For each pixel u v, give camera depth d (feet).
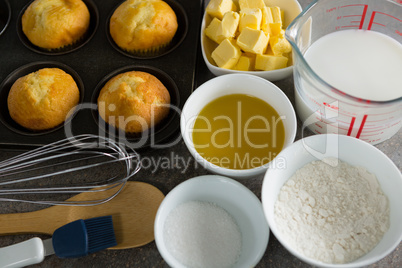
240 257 1.32
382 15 1.45
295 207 1.34
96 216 1.44
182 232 1.36
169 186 1.50
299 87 1.42
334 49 1.47
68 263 1.40
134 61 1.61
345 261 1.25
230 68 1.54
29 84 1.51
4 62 1.62
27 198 1.50
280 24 1.53
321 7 1.42
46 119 1.49
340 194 1.35
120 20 1.60
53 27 1.59
